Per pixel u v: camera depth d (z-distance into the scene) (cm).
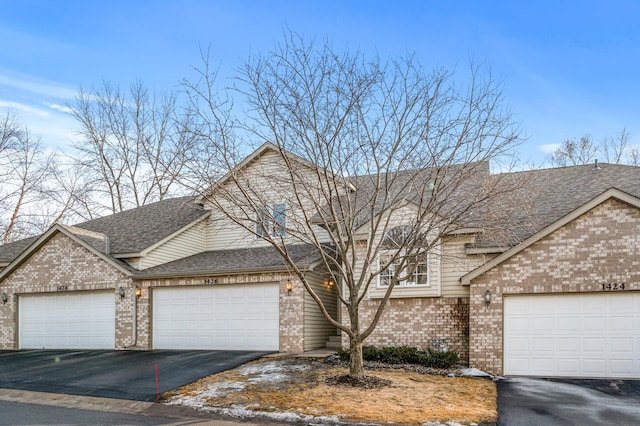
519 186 1332
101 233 2231
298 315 1733
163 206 2555
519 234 1558
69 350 1972
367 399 1084
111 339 1962
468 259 1616
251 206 1236
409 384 1238
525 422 960
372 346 1595
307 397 1103
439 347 1606
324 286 1914
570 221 1424
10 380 1382
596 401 1120
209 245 2225
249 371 1391
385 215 1662
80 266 2031
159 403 1114
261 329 1792
